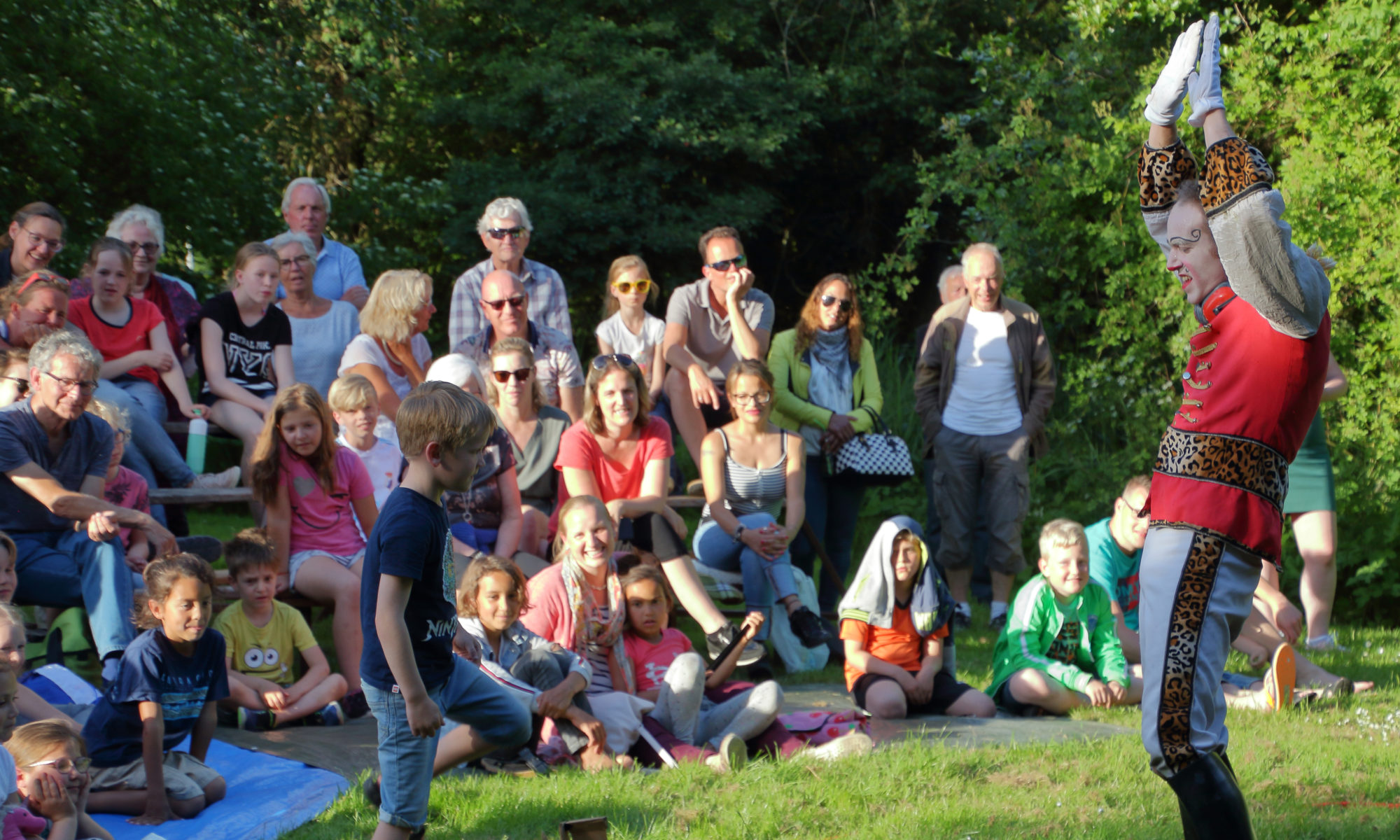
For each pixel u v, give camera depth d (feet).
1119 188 34.32
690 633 24.99
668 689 16.10
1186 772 9.55
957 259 47.26
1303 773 14.33
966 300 26.58
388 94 67.05
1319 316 9.40
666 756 15.38
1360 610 29.19
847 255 63.93
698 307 25.70
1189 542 9.68
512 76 57.52
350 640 17.98
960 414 26.14
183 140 46.37
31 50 41.50
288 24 64.49
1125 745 15.83
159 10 52.31
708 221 55.57
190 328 22.77
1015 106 38.83
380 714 10.94
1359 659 22.97
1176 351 32.60
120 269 21.11
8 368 17.79
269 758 15.02
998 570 25.98
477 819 12.70
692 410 24.88
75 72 42.68
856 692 18.84
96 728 13.46
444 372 19.92
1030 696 18.74
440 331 62.59
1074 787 13.75
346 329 23.57
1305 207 30.42
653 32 57.11
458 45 64.28
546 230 53.26
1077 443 33.94
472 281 25.08
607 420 20.36
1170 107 9.95
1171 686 9.59
